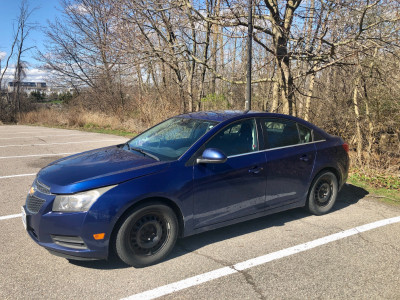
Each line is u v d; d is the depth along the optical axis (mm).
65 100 30656
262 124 4195
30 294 2803
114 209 3020
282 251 3623
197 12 8453
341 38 7324
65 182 3146
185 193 3400
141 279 3049
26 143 11875
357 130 7375
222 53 12953
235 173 3748
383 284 3004
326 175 4707
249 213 3965
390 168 6922
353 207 5129
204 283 2994
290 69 8336
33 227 3188
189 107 13398
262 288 2926
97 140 12719
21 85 30203
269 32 7934
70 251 3018
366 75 7398
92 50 21672
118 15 10312
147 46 10781
